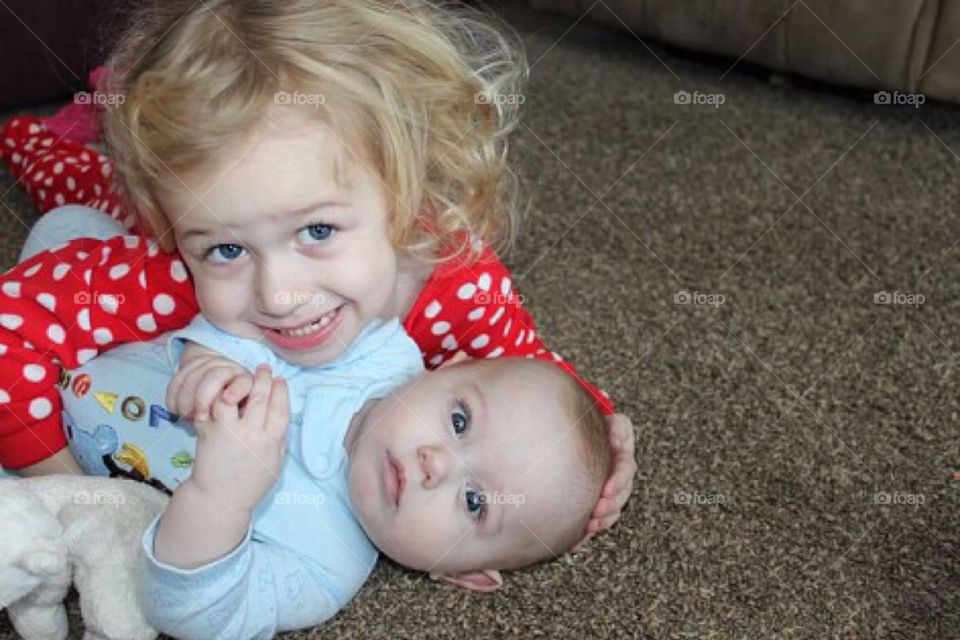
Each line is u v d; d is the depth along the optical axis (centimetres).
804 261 148
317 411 102
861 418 124
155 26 106
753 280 144
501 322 119
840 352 133
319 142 98
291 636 99
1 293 106
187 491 91
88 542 94
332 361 106
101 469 107
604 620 101
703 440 121
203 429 93
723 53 184
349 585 101
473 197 115
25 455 108
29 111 165
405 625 100
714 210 157
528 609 102
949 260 148
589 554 108
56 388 107
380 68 104
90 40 160
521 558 104
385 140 103
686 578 105
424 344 119
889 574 106
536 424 102
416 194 107
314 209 98
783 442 121
